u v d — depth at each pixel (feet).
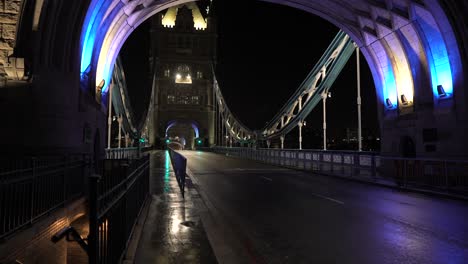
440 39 53.06
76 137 38.58
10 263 14.83
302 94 148.87
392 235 23.71
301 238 23.00
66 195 26.84
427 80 56.49
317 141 282.36
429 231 24.81
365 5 63.72
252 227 26.09
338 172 70.59
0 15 33.04
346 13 69.87
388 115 67.10
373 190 47.85
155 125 376.27
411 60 59.00
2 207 17.53
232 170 81.97
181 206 33.45
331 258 18.95
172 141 533.96
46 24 34.14
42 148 33.91
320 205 35.68
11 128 33.09
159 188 46.62
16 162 21.83
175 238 22.07
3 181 17.16
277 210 32.89
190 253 19.21
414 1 53.11
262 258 19.02
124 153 117.08
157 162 107.76
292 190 47.34
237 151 165.17
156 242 21.17
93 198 10.36
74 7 36.55
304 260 18.66
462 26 48.39
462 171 41.37
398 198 40.70
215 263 17.67
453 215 30.71
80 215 29.19
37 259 19.74
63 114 35.86
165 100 382.42
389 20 61.16
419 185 47.50
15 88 33.24
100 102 54.95
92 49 47.29
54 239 10.21
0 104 32.86
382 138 68.80
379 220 28.55
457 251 20.10
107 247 12.66
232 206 34.94
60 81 35.86
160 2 65.36
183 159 41.45
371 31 66.54
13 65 32.40
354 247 20.93
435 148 54.39
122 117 136.77
